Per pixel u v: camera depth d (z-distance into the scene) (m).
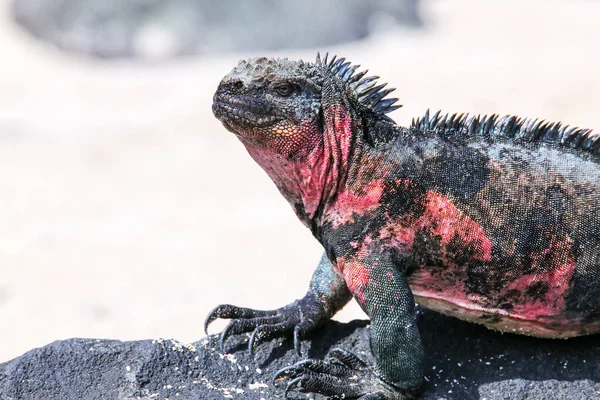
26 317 31.08
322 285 13.93
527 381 12.91
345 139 12.57
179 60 66.94
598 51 60.03
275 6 69.62
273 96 12.43
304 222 13.39
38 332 29.92
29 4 68.31
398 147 12.70
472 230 12.43
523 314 12.89
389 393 12.45
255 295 32.53
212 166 47.84
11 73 61.28
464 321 14.06
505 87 52.66
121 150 50.09
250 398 12.73
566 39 64.19
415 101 51.22
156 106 56.66
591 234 12.57
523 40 64.94
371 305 12.30
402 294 12.23
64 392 12.70
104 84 60.88
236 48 68.25
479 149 12.83
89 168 47.47
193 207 42.59
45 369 12.91
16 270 35.44
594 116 46.72
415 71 57.56
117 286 33.66
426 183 12.46
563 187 12.67
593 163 12.97
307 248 37.28
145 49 67.25
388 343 12.18
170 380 12.97
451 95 51.94
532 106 48.94
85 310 31.61
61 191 44.72
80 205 43.12
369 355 13.59
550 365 13.20
